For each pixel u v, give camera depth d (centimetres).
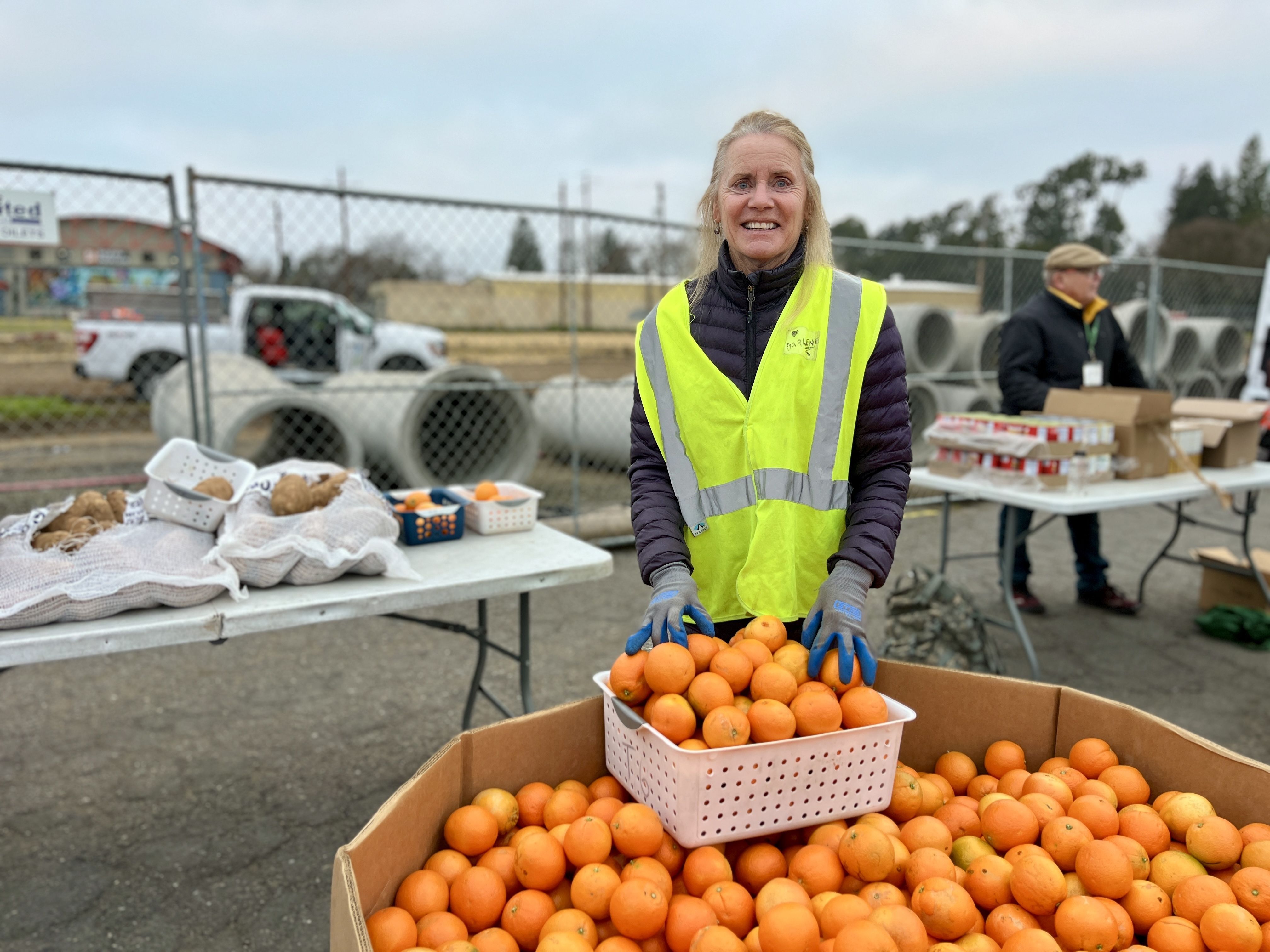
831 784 144
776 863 143
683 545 170
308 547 212
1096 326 434
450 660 410
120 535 216
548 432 843
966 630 346
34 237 397
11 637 178
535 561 244
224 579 200
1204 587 466
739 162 160
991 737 177
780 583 163
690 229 598
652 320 178
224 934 221
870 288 168
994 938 127
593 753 171
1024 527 457
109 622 189
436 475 713
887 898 131
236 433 554
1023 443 351
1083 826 139
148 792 290
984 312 1066
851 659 144
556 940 121
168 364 960
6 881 241
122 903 233
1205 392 1057
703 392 168
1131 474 375
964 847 144
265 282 953
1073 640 433
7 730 335
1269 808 141
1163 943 126
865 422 167
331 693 373
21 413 952
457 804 153
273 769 307
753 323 168
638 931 126
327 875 246
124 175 420
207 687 378
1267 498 834
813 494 164
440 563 243
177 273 476
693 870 137
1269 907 127
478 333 1044
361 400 651
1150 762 159
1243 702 360
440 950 122
